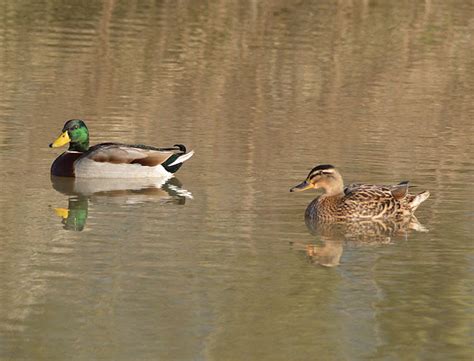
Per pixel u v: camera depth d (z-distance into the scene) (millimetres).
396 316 11812
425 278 13078
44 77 25859
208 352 10711
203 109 23406
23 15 33406
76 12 34250
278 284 12734
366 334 11312
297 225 15492
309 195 17109
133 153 18375
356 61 29422
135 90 25016
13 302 11906
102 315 11594
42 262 13367
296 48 30438
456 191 17406
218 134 21125
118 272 13031
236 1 36562
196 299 12141
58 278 12750
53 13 33906
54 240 14359
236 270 13234
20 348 10688
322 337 11195
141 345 10836
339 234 15141
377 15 35375
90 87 25141
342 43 31469
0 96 23703
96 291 12312
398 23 34406
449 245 14547
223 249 14141
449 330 11484
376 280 12984
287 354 10742
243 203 16562
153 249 14047
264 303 12094
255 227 15297
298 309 11914
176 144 19859
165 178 18188
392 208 15898
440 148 20500
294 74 27469
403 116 23516
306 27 33312
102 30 31828
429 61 29906
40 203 16469
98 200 16828
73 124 18906
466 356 10867
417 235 15055
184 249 14070
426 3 37375
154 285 12586
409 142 20922
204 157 19297
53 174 18344
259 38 31531
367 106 24438
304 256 13914
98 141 20375
